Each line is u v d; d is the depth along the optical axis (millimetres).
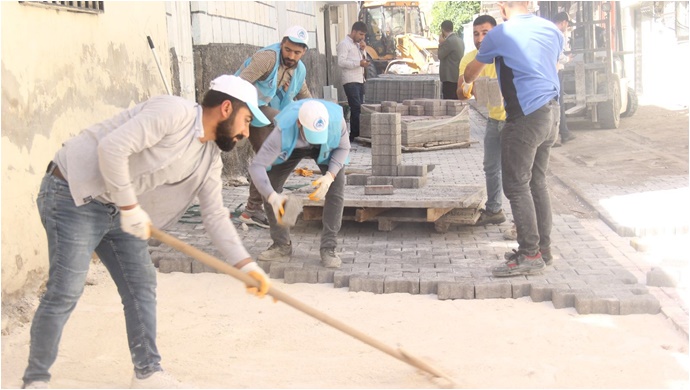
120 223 4168
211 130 4008
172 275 6645
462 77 6684
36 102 5973
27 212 5801
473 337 5234
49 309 4051
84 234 4008
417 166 8539
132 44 8016
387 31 28797
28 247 5805
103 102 7223
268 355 4969
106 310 5746
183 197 4164
